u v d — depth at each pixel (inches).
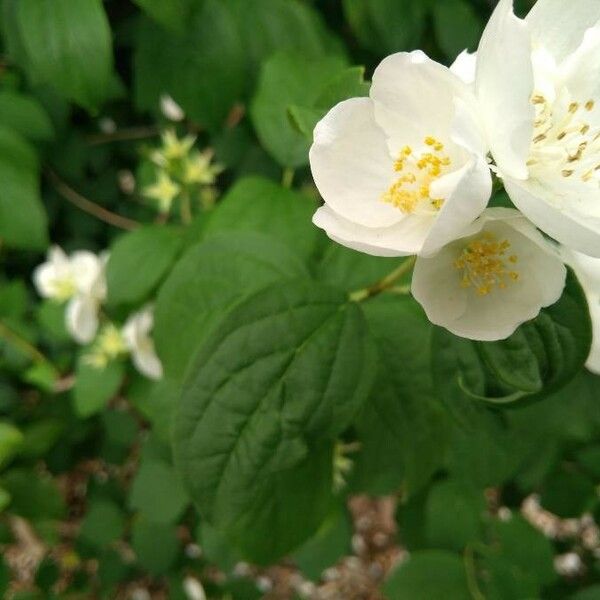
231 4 9.5
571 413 7.7
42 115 11.4
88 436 15.0
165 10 8.2
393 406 6.6
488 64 3.7
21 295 13.3
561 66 4.4
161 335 6.7
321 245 7.5
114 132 13.8
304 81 8.0
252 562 6.8
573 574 12.3
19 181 10.1
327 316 5.7
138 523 12.6
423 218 4.4
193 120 9.7
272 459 5.6
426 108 4.2
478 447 8.0
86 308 11.2
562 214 3.6
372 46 9.7
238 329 5.6
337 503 8.5
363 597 19.0
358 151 4.4
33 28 7.9
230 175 12.9
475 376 5.4
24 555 18.4
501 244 4.5
